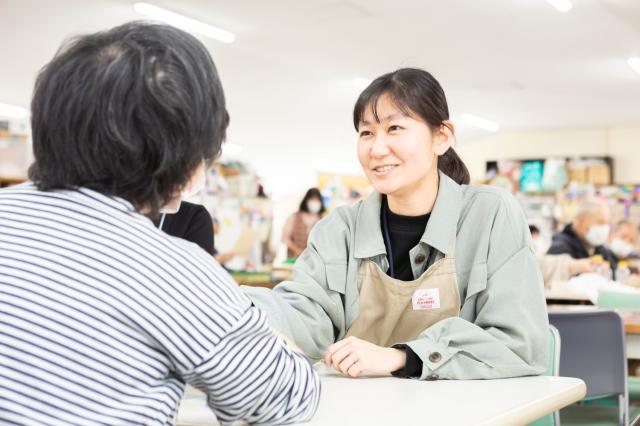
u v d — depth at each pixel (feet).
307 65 28.45
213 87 3.03
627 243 36.50
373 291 5.47
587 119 37.88
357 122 5.35
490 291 5.07
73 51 2.93
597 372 7.95
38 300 2.75
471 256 5.31
